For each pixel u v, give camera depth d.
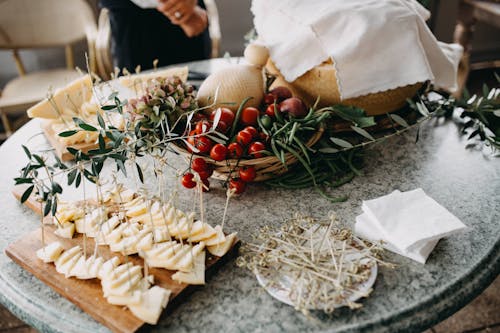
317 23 1.03
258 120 0.92
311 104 1.12
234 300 0.70
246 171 0.87
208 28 2.01
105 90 1.33
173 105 0.91
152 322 0.65
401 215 0.81
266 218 0.88
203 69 1.54
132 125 0.91
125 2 1.77
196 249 0.75
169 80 0.97
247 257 0.78
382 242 0.76
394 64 1.03
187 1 1.58
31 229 0.87
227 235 0.79
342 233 0.78
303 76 1.08
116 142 0.81
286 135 0.89
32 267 0.75
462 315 1.57
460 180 0.98
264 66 1.08
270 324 0.66
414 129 1.17
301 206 0.91
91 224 0.81
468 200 0.91
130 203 0.86
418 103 1.08
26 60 2.65
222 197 0.95
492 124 1.10
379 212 0.81
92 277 0.71
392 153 1.08
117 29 1.85
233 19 2.96
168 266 0.73
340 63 1.00
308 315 0.64
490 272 0.75
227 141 0.92
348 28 1.03
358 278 0.70
